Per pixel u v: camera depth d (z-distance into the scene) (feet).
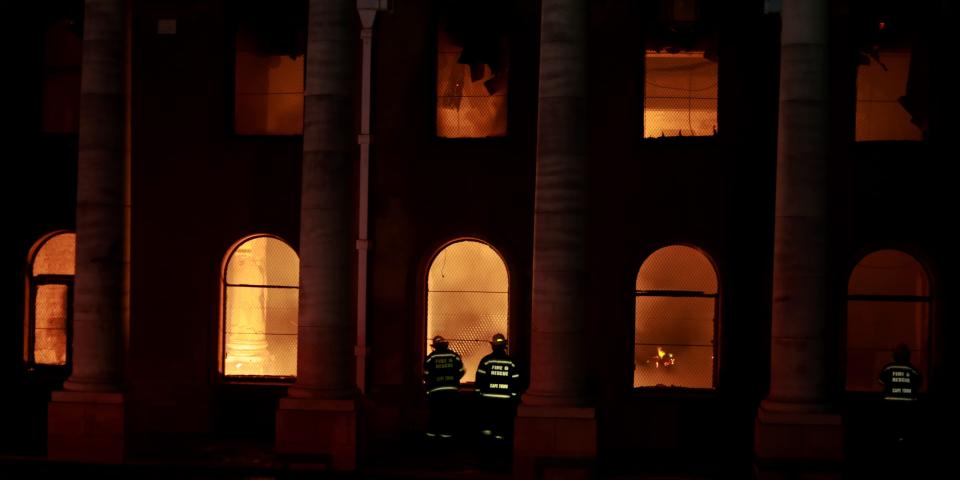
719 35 65.62
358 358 65.77
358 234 66.54
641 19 65.92
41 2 71.56
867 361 64.28
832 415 53.98
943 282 63.00
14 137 70.95
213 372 68.54
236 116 69.67
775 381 55.31
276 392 68.13
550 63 54.80
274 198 68.44
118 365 59.88
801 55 54.75
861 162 63.77
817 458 53.78
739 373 64.49
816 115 54.65
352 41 59.06
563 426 53.98
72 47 71.67
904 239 63.46
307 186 58.44
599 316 65.46
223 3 69.36
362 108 66.49
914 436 59.52
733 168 64.90
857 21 64.64
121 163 59.67
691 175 65.21
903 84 64.49
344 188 58.59
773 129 64.64
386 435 66.59
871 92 64.69
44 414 70.23
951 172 63.36
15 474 56.49
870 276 64.34
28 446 63.57
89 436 58.95
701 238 65.00
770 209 64.54
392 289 67.26
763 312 64.34
